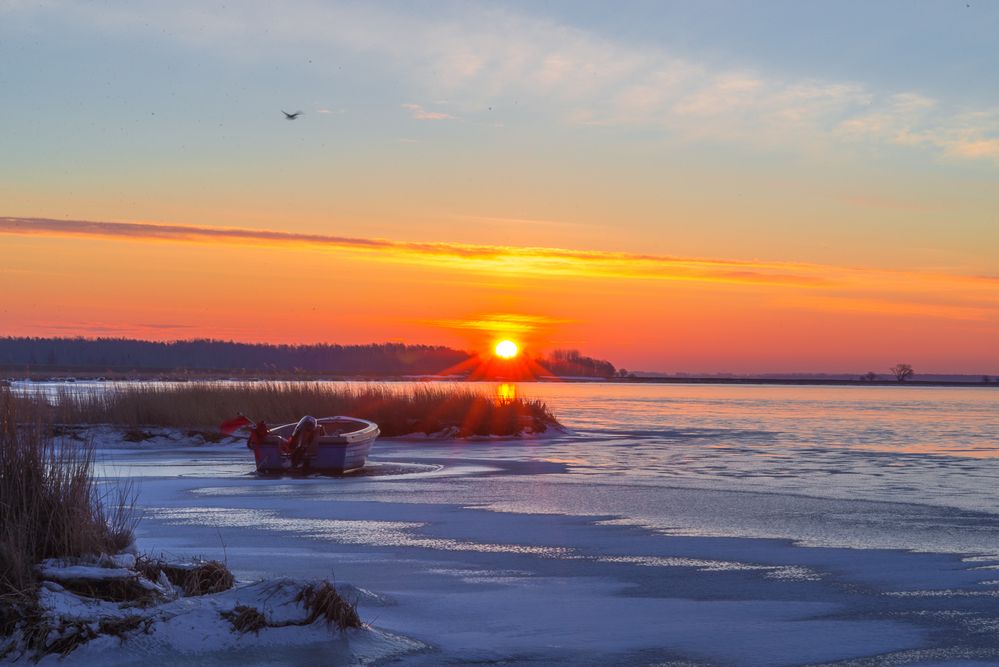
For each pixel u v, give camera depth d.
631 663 7.38
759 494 18.03
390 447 30.45
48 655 6.88
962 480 20.89
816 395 128.25
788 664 7.38
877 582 10.29
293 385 36.78
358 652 7.40
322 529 13.59
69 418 31.05
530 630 8.26
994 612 9.01
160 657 6.98
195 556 10.73
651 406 71.06
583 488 18.97
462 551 11.93
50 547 8.59
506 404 38.50
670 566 11.09
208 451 27.83
